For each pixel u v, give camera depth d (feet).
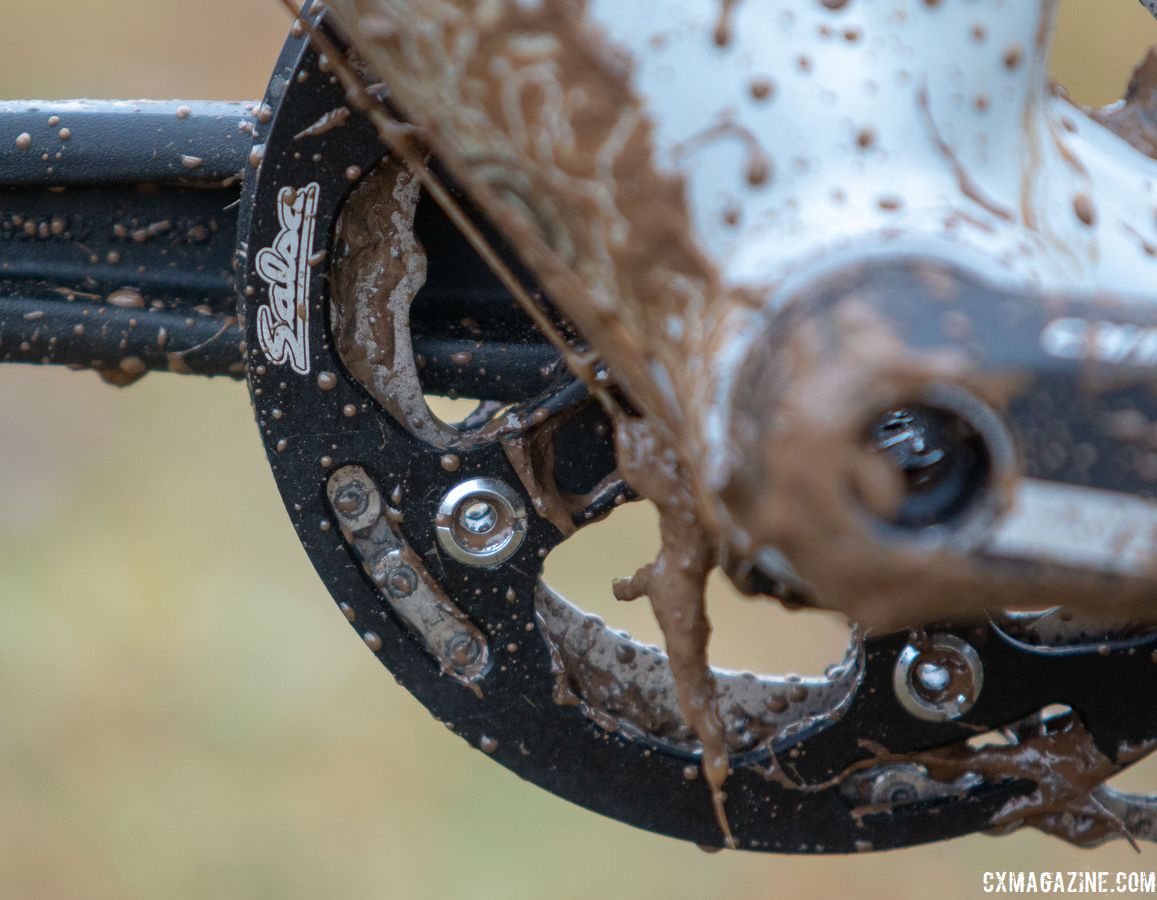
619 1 2.87
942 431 2.84
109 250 3.21
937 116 2.88
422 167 3.01
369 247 3.09
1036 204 2.90
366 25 2.91
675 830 3.15
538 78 2.88
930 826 3.16
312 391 3.09
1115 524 2.82
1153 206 2.95
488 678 3.12
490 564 3.11
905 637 3.12
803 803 3.15
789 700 3.16
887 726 3.13
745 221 2.86
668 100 2.87
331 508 3.10
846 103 2.87
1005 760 3.15
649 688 3.15
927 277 2.84
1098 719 3.14
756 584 3.01
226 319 3.21
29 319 3.21
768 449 2.81
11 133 3.18
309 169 3.06
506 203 2.92
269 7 8.82
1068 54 6.66
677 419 2.90
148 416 7.32
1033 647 3.12
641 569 3.03
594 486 3.11
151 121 3.18
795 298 2.84
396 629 3.12
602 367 3.03
